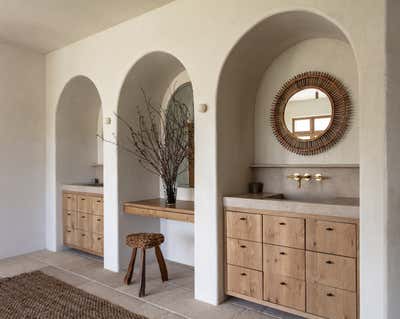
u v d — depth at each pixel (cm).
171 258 405
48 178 453
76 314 266
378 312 203
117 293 307
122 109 365
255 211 268
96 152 489
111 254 370
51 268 378
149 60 345
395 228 204
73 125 461
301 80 299
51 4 309
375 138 204
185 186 383
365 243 208
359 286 218
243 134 313
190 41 297
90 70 391
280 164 310
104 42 374
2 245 415
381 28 202
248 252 272
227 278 285
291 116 306
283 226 253
